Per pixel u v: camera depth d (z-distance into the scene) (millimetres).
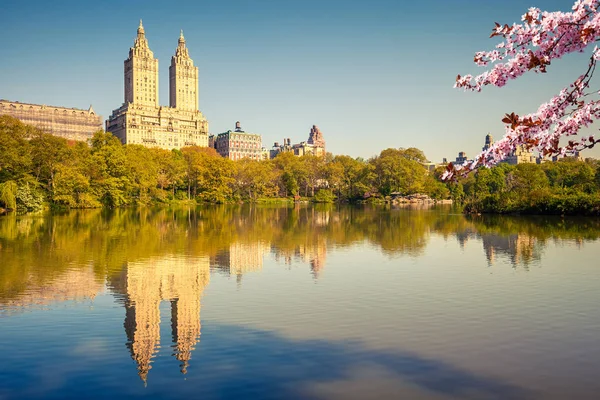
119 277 27016
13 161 83000
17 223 59875
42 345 16047
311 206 126938
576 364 14500
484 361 14727
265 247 39875
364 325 18219
